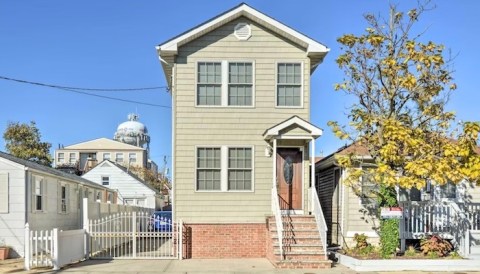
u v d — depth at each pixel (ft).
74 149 226.79
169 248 63.87
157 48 56.75
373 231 58.75
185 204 56.95
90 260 53.36
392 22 52.90
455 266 47.78
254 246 56.85
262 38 59.06
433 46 50.62
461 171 46.70
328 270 46.91
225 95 58.23
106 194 115.34
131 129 268.41
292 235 52.26
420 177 47.80
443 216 56.29
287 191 58.08
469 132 48.01
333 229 66.23
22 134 147.64
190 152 57.62
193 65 58.39
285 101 58.80
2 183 58.85
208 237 56.59
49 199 67.36
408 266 47.42
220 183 57.47
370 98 53.42
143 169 202.59
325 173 72.13
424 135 51.16
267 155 57.93
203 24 57.57
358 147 60.75
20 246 58.18
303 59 59.16
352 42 52.65
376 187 58.65
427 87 51.65
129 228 67.97
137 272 45.14
